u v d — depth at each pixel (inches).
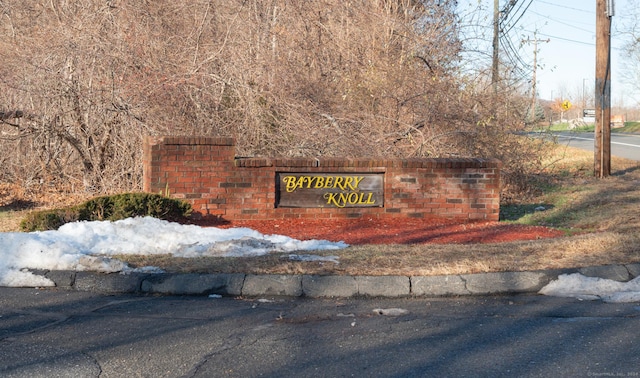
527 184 679.7
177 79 624.4
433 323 243.1
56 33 647.8
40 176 634.8
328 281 285.1
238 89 637.9
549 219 517.0
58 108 617.3
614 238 358.0
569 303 271.6
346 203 466.3
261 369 195.2
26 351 211.0
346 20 732.7
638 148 1327.5
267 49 707.4
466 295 285.6
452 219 472.4
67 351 211.2
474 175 474.0
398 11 747.4
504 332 231.1
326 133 601.3
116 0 684.7
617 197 592.4
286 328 237.3
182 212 442.0
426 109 608.1
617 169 904.3
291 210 461.1
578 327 236.5
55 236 347.9
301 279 286.2
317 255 328.5
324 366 197.3
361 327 238.4
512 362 199.6
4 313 255.8
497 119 631.2
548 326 238.4
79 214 418.0
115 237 358.9
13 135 623.8
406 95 612.4
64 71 627.8
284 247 348.8
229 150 455.2
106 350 212.4
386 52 664.4
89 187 617.6
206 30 726.5
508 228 441.1
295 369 195.0
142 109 603.5
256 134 621.9
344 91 639.8
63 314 255.3
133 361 202.2
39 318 249.3
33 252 313.9
